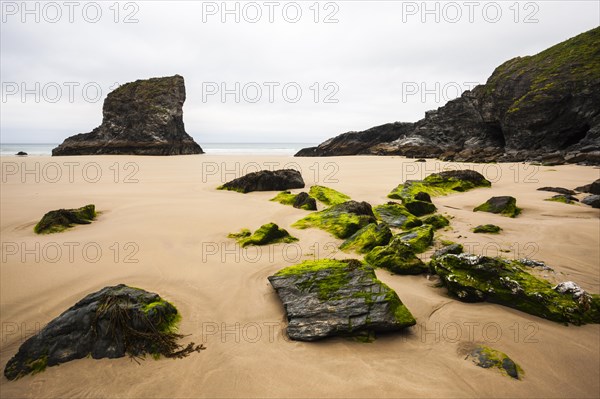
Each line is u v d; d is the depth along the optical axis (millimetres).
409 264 8055
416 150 57188
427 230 10414
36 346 5215
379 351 5309
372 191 19906
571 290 6434
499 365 4926
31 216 13711
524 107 42125
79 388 4668
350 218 11586
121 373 4910
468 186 20250
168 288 7445
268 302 6812
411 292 7141
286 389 4559
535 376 4816
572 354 5266
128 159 48250
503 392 4504
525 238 10422
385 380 4680
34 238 10828
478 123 55625
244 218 13180
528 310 6332
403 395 4414
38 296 7156
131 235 10906
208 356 5230
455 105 60469
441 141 60094
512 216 13281
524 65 47906
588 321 6020
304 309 6039
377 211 13578
